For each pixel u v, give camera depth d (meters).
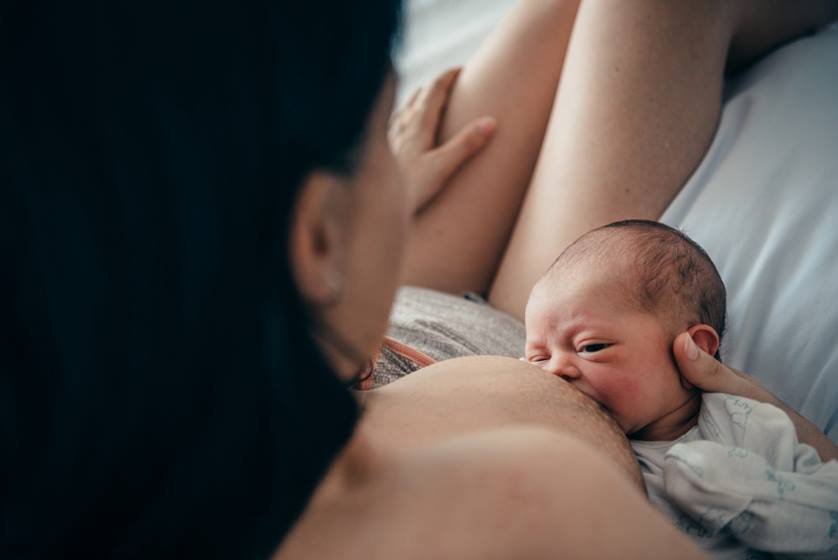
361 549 0.42
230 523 0.38
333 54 0.35
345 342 0.43
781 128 1.11
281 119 0.33
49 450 0.32
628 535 0.41
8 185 0.29
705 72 1.14
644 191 1.12
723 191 1.09
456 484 0.44
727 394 0.86
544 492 0.42
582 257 0.95
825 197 1.02
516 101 1.30
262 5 0.32
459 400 0.72
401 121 1.39
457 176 1.32
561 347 0.92
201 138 0.31
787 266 1.00
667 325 0.90
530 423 0.70
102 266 0.31
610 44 1.14
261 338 0.35
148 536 0.36
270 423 0.37
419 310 1.15
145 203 0.31
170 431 0.35
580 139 1.14
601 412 0.83
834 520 0.72
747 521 0.73
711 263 0.96
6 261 0.30
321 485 0.45
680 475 0.76
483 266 1.33
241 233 0.33
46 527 0.35
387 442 0.56
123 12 0.30
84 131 0.30
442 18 2.00
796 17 1.27
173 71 0.31
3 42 0.29
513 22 1.32
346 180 0.38
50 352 0.31
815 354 0.94
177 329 0.33
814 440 0.85
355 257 0.41
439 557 0.41
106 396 0.32
